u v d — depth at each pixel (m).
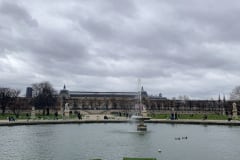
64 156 65.75
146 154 68.06
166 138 95.81
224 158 64.12
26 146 78.44
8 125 131.50
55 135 101.81
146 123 161.12
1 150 72.44
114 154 68.06
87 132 112.31
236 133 110.25
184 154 68.31
